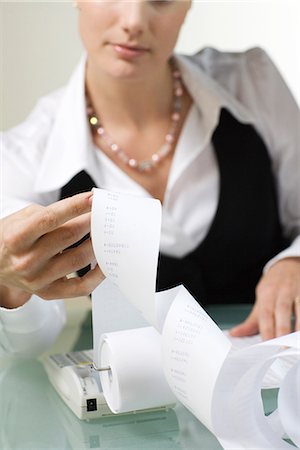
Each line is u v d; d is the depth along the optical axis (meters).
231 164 1.28
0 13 2.28
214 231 1.27
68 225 0.72
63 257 0.74
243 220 1.29
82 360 0.82
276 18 2.58
